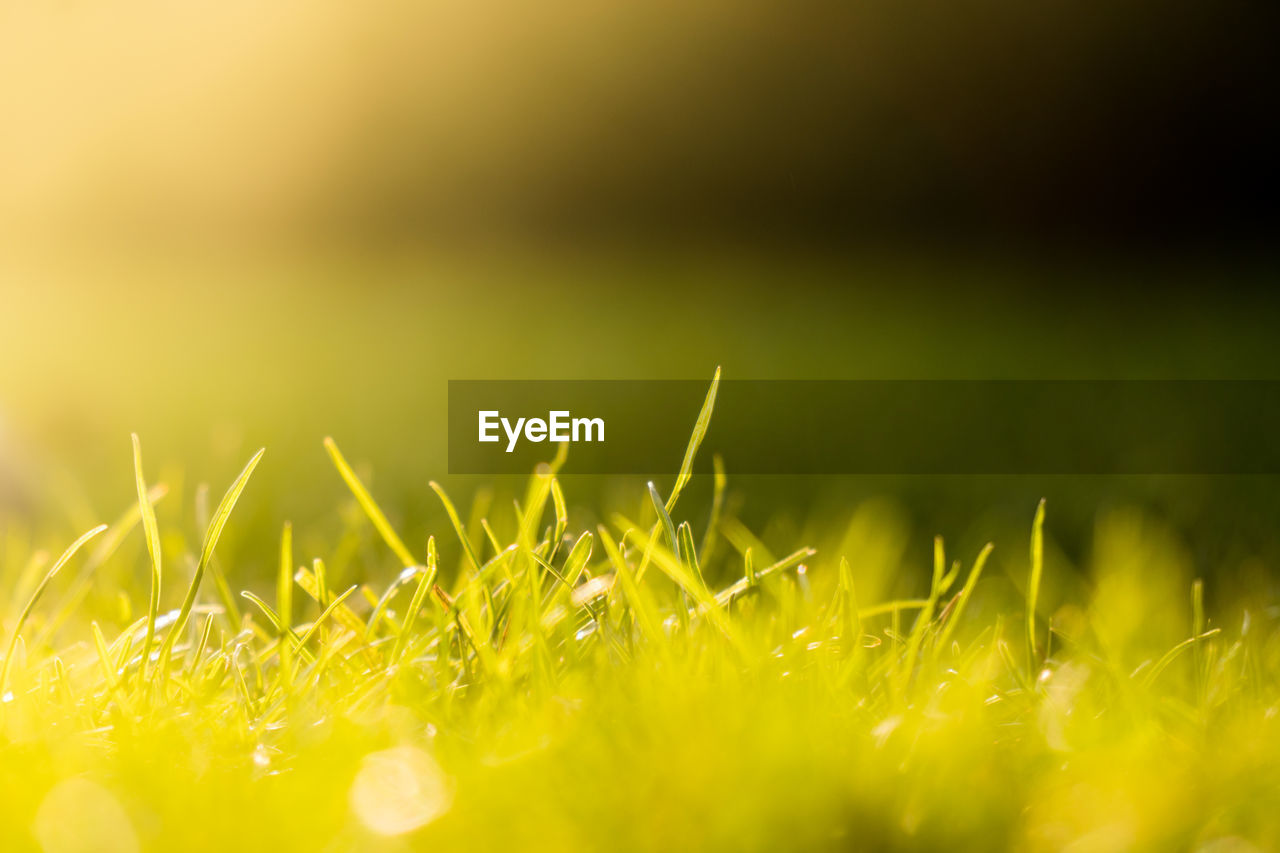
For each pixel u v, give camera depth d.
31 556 0.50
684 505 0.59
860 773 0.37
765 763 0.37
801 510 0.58
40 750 0.38
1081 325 1.58
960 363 1.26
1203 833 0.37
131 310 1.94
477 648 0.39
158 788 0.37
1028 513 0.57
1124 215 2.44
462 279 2.43
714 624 0.40
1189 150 2.39
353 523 0.49
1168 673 0.41
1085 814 0.37
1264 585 0.48
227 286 2.37
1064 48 2.42
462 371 1.21
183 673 0.40
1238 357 1.24
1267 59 2.32
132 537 0.53
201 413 0.95
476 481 0.66
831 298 2.00
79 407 0.95
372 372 1.22
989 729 0.39
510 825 0.36
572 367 1.23
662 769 0.37
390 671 0.39
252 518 0.56
